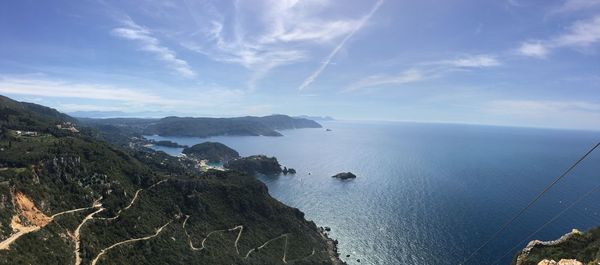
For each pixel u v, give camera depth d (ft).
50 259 449.89
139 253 586.04
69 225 542.57
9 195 489.26
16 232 454.40
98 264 507.30
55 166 613.52
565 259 252.01
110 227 599.16
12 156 591.78
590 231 294.46
